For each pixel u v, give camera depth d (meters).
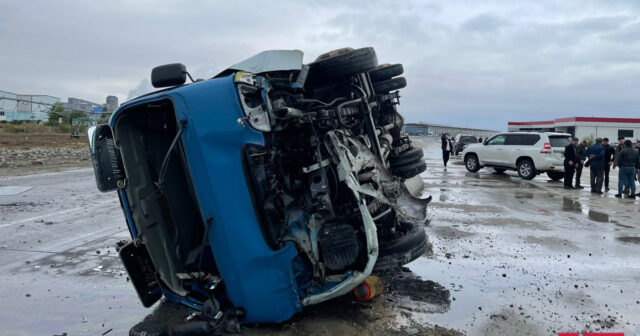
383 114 5.82
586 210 9.43
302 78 3.99
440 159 27.20
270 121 3.44
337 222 3.56
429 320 3.74
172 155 3.92
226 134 3.26
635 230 7.39
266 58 3.73
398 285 4.57
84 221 8.18
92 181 14.59
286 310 3.41
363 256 3.41
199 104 3.30
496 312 3.94
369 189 3.63
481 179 15.67
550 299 4.29
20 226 7.74
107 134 3.80
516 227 7.49
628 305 4.17
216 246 3.30
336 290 3.36
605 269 5.25
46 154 24.59
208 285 3.34
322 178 3.47
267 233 3.34
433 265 5.29
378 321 3.68
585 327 3.68
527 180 15.82
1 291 4.65
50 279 5.03
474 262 5.44
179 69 3.86
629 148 11.54
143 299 3.86
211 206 3.24
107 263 5.62
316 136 3.54
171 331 3.29
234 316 3.41
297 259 3.46
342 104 4.12
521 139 16.30
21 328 3.78
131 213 3.70
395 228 4.21
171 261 3.77
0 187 13.02
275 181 3.41
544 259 5.62
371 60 4.39
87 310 4.15
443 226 7.45
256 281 3.30
